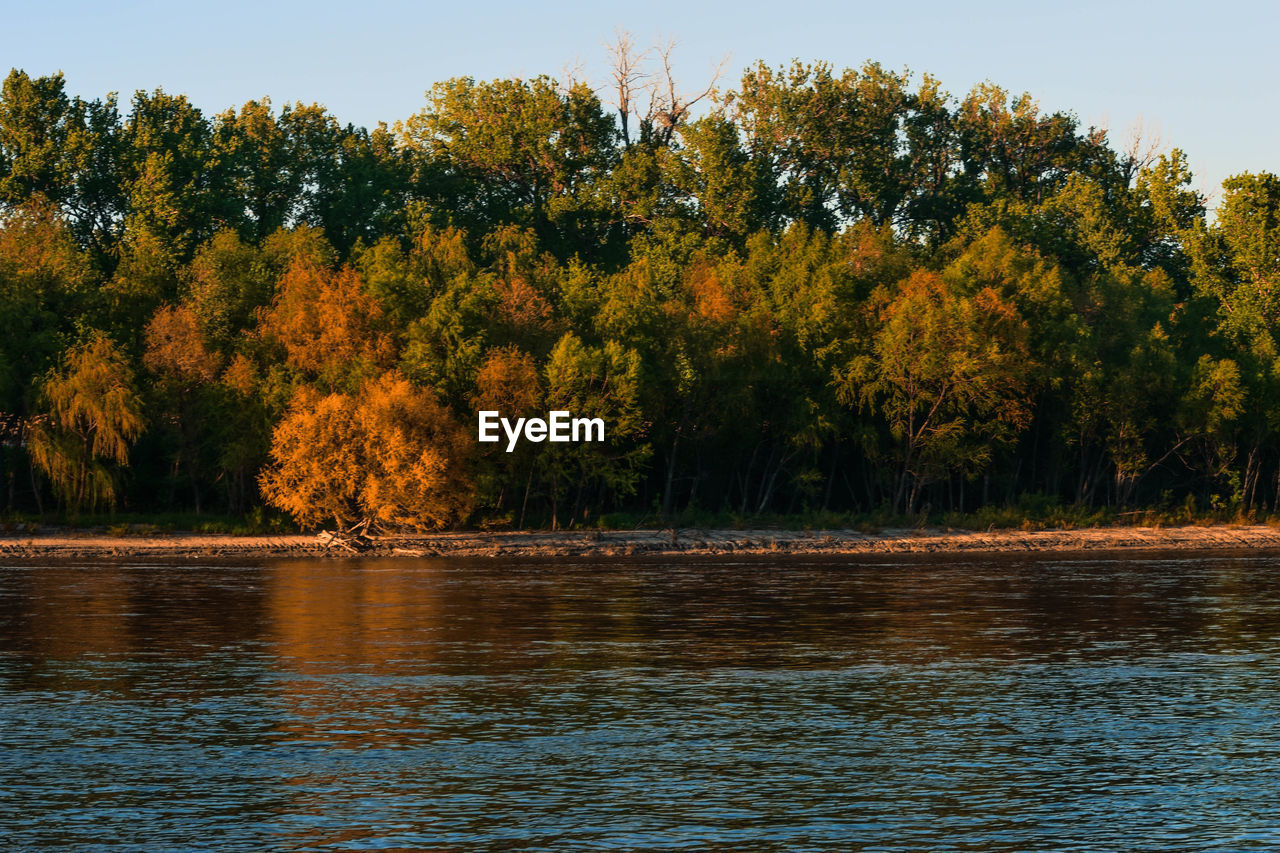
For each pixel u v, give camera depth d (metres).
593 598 51.19
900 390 83.00
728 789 23.75
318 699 31.59
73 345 76.31
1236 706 30.86
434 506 69.25
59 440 72.81
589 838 20.92
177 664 36.34
